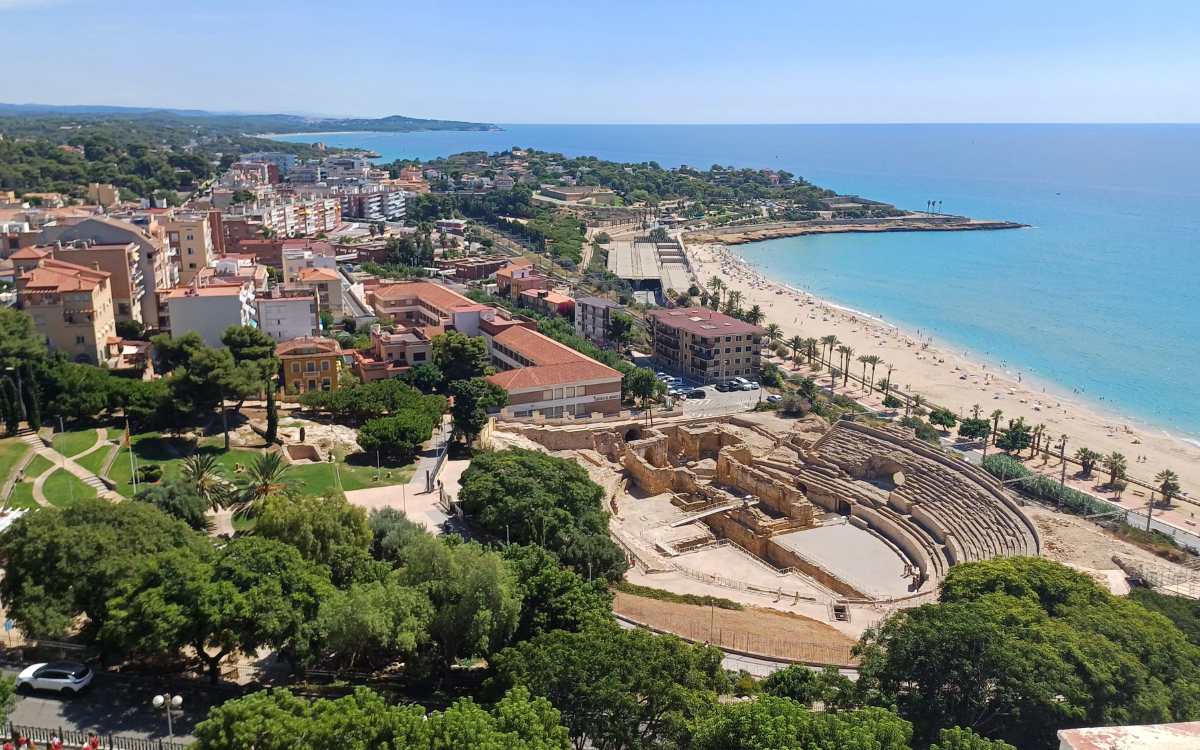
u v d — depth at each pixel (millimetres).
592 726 66938
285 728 57062
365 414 165375
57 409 140750
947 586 100312
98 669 77750
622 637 74688
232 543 83250
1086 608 90000
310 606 78500
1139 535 149250
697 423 198000
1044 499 165875
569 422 187250
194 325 189750
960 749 59281
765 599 121562
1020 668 71562
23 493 117938
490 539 121875
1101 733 45000
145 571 76062
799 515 154500
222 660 83000
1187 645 82625
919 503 157750
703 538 146000
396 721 58750
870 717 63094
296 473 140125
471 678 85062
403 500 134875
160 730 68312
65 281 162375
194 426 151125
